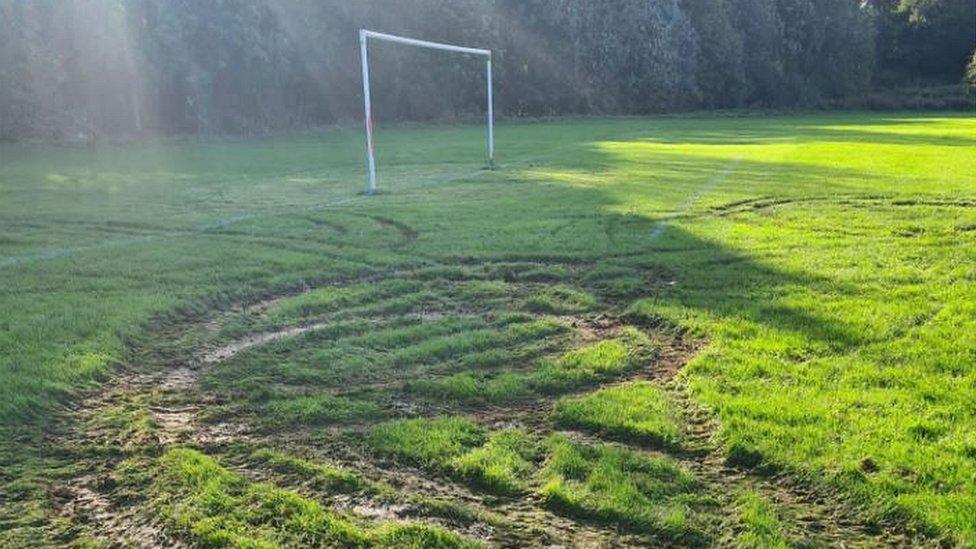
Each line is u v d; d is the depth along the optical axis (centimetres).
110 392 526
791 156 2252
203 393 525
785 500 376
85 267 882
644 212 1269
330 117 4350
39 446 441
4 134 3011
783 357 558
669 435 440
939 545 338
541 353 602
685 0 6094
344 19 4306
